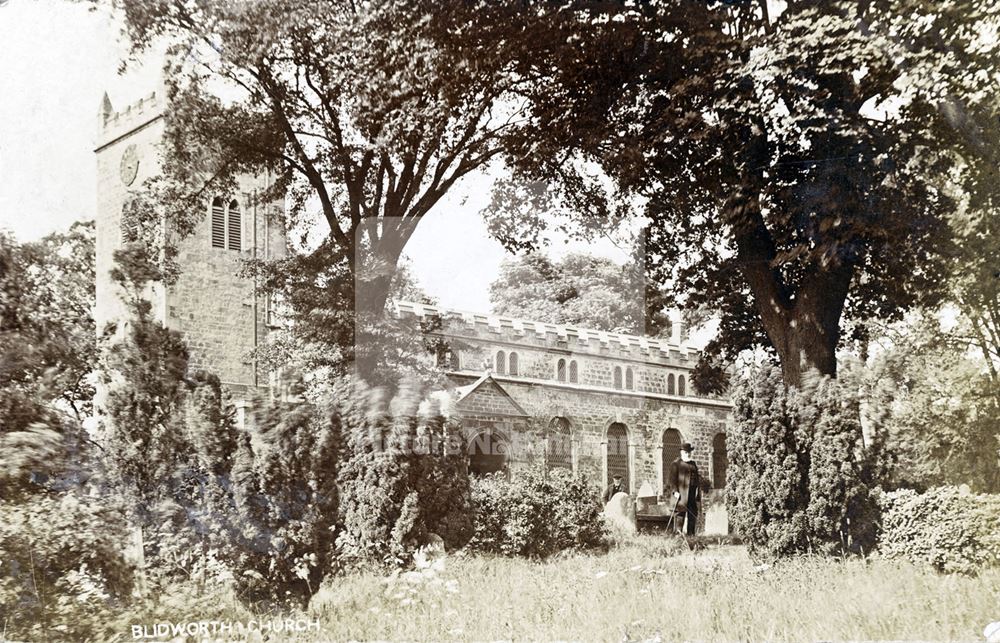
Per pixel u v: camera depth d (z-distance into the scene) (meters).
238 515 5.80
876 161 10.32
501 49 10.60
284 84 11.21
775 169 10.48
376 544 5.93
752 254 10.81
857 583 6.32
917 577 6.46
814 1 10.03
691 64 10.53
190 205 11.08
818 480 7.85
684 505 8.45
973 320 11.41
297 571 5.68
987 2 9.74
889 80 10.08
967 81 10.08
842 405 8.12
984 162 10.29
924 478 10.50
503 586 5.56
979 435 10.66
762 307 10.80
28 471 6.09
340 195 10.91
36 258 9.30
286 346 9.45
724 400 14.55
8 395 6.80
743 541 7.98
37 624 5.11
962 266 10.86
